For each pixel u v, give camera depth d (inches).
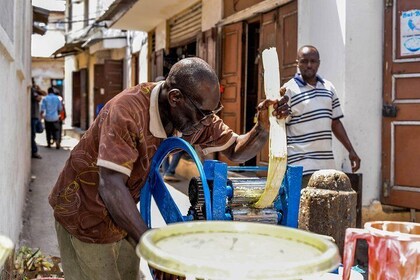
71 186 84.0
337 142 223.5
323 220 109.6
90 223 84.0
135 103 76.7
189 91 75.4
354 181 144.3
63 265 90.4
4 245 41.5
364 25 222.2
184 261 37.5
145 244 40.8
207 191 68.6
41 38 1205.1
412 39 214.7
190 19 446.0
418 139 214.2
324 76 235.3
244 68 343.6
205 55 397.4
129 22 553.0
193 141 91.5
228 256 42.2
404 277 52.6
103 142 72.8
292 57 269.9
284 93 78.9
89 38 776.3
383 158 223.1
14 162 192.1
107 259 86.6
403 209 224.2
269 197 71.3
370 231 55.1
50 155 590.6
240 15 333.7
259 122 86.8
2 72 140.1
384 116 222.2
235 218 73.0
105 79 740.0
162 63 510.0
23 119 277.0
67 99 1117.7
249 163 336.2
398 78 218.7
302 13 252.4
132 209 69.5
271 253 43.4
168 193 77.9
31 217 272.8
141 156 78.0
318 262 38.6
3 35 130.8
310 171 166.1
